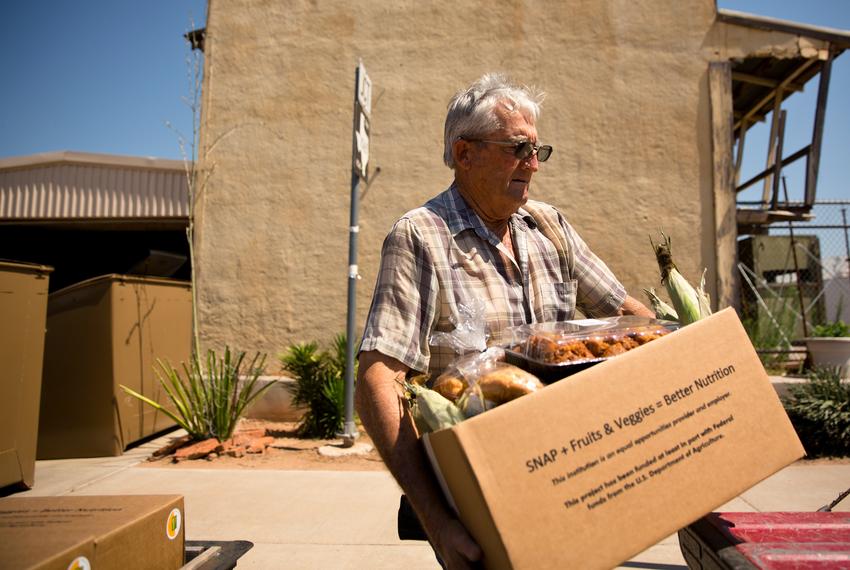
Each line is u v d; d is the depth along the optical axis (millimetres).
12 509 1248
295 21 7473
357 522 3350
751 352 1160
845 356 6039
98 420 5094
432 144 7289
